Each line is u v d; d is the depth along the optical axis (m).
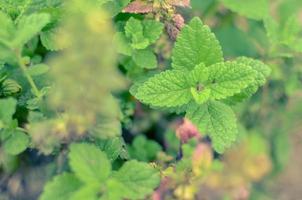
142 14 0.55
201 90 0.49
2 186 0.52
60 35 0.52
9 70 0.52
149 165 0.50
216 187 0.57
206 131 0.49
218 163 0.53
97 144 0.50
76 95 0.48
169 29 0.53
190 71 0.49
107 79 0.48
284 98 0.68
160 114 0.61
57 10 0.52
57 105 0.48
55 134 0.47
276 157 0.71
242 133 0.64
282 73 0.65
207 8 0.67
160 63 0.57
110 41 0.50
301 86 0.66
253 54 0.67
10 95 0.52
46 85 0.52
